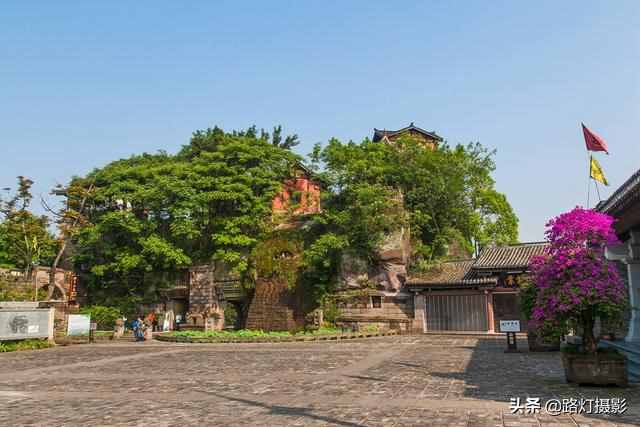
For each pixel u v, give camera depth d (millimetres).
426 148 44094
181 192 42844
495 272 33125
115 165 52719
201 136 54406
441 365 17375
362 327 36094
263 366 18250
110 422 9375
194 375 16078
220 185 42375
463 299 34094
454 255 41969
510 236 45938
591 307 11969
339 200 39312
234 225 42000
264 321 38875
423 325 34750
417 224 40406
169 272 46125
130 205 48625
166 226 46062
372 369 16625
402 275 36281
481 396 11141
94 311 43688
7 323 29641
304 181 47500
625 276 22016
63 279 46562
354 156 39031
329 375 15375
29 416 10102
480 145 43594
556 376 14133
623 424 8305
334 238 36781
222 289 42844
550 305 12086
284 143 57312
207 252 44438
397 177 40781
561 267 11953
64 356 24984
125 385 14258
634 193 14453
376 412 9688
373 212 37344
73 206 46375
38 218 45406
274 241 40969
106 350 28219
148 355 24062
